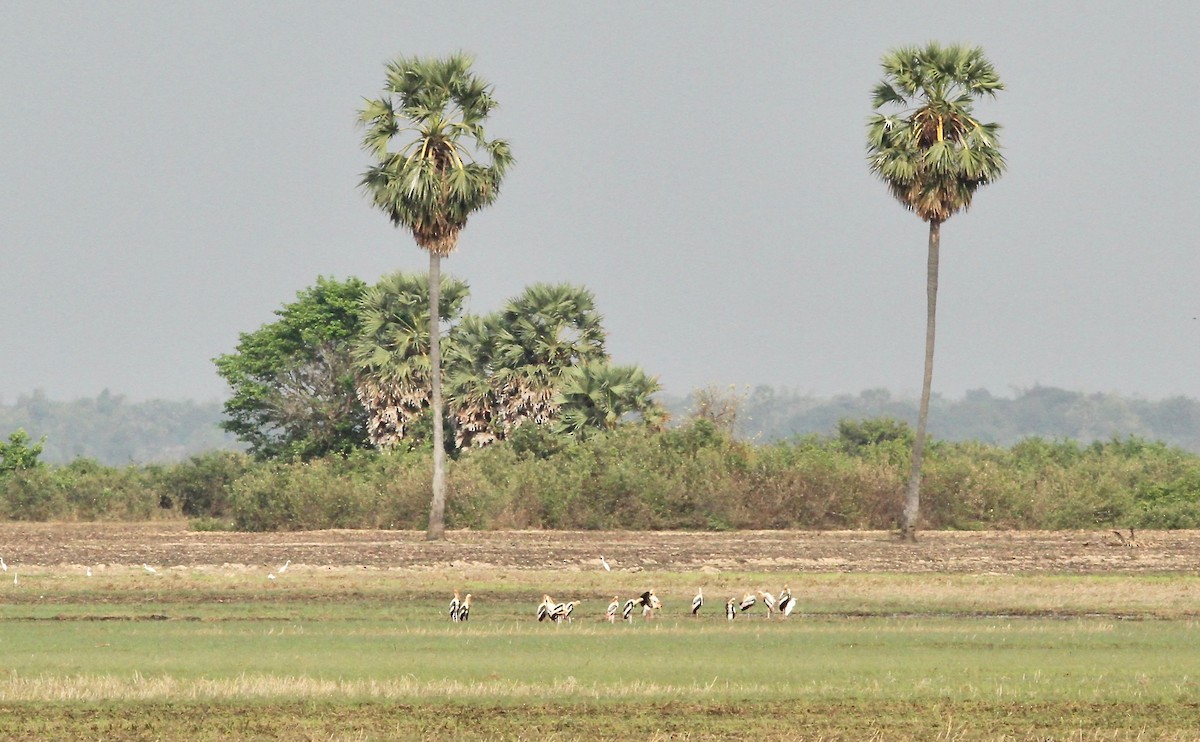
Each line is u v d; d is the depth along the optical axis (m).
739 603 56.50
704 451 93.88
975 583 62.88
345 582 62.69
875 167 86.31
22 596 57.97
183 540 81.44
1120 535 79.88
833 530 89.12
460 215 85.50
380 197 85.50
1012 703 36.81
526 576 65.19
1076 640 46.94
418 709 35.66
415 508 89.69
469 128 86.12
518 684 38.47
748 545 77.75
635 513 88.81
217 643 45.84
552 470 92.12
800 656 43.50
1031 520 90.88
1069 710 36.09
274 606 55.53
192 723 34.25
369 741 32.62
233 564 69.06
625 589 61.31
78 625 50.09
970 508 90.69
